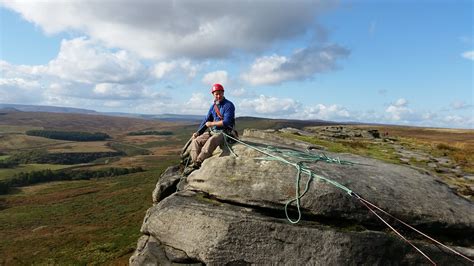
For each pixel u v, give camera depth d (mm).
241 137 16750
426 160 25203
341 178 11578
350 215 10664
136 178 161500
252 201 11062
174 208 11430
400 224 10750
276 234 10211
